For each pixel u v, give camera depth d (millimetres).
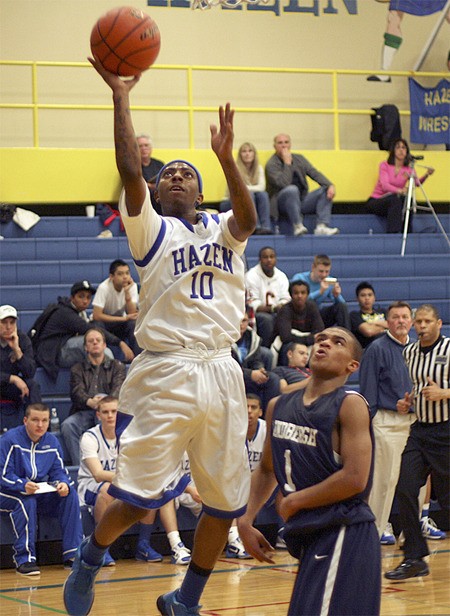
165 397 4066
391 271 11930
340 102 14328
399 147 13000
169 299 4117
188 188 4293
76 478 8117
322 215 12422
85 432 7914
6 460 7383
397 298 11570
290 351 9039
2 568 7469
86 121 13289
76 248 11305
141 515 4164
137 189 4023
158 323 4117
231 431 4180
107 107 12742
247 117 13938
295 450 3637
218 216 4320
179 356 4098
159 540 7934
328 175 13281
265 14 13969
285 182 12414
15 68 12953
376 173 13469
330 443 3572
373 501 7375
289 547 3719
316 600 3463
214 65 13758
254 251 11734
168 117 13625
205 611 5531
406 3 14141
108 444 7816
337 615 3434
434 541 8344
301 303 9703
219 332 4164
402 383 7293
